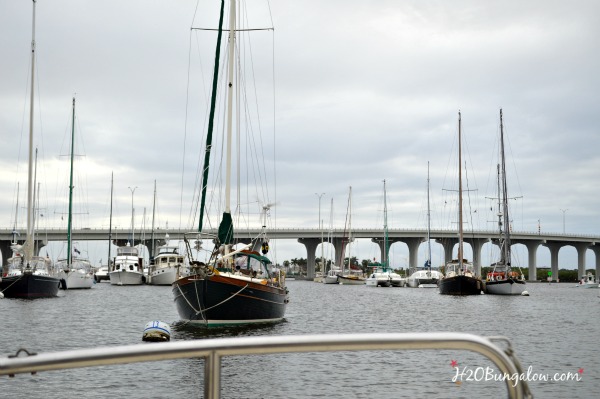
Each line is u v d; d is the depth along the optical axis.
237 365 9.16
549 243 175.62
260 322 27.88
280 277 32.31
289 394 6.99
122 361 3.13
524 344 23.16
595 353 20.47
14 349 21.66
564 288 117.81
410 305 49.41
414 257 156.38
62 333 26.47
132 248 96.94
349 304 50.66
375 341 3.40
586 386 14.60
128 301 50.47
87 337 25.11
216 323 26.20
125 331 27.36
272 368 7.74
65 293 63.81
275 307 29.11
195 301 25.89
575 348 21.83
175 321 31.45
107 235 127.12
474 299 59.59
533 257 170.12
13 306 42.69
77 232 124.75
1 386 8.30
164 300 52.38
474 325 31.84
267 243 30.00
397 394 6.39
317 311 41.75
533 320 35.16
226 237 27.12
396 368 6.91
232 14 31.39
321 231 148.38
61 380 8.34
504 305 50.09
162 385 8.21
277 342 3.33
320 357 7.10
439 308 45.75
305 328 28.61
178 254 90.19
